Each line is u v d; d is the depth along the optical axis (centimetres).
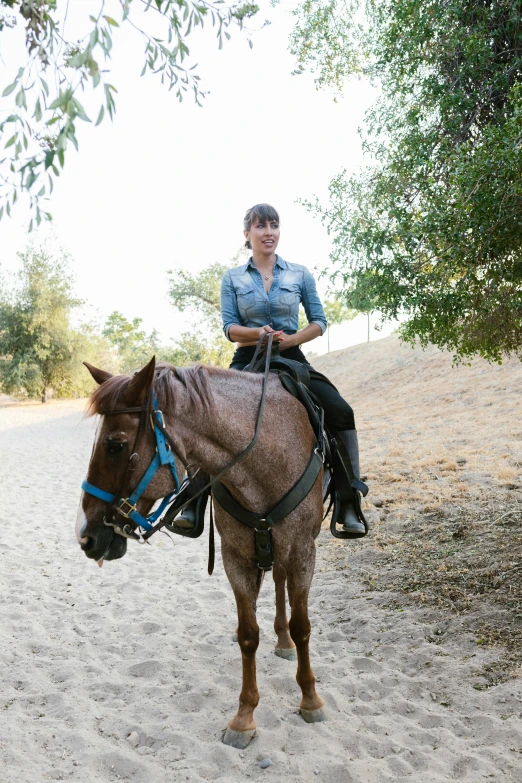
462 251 394
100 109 177
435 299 437
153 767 296
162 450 250
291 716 336
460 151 400
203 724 331
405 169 506
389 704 346
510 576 477
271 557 297
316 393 353
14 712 349
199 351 3625
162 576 612
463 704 340
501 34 466
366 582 530
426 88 499
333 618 472
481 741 307
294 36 743
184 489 319
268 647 426
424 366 2092
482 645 396
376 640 427
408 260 456
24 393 4244
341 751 304
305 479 299
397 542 611
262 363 341
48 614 509
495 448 947
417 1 465
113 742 321
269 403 300
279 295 366
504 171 360
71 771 296
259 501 289
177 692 371
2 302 4016
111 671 404
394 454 1015
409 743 310
